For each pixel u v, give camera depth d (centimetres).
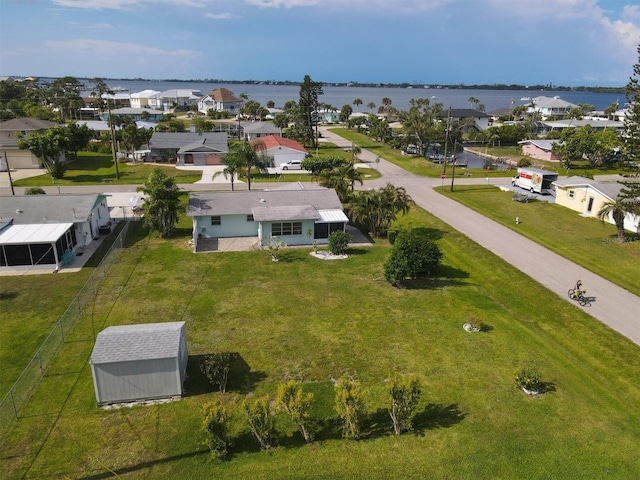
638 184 3800
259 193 4091
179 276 3084
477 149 9525
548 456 1557
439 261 3173
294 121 10556
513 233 4028
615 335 2406
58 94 16412
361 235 4050
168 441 1628
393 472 1481
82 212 3628
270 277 3089
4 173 6512
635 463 1537
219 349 2225
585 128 7900
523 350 2244
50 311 2600
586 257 3450
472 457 1546
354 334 2372
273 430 1667
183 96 17900
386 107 16675
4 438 1634
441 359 2153
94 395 1883
